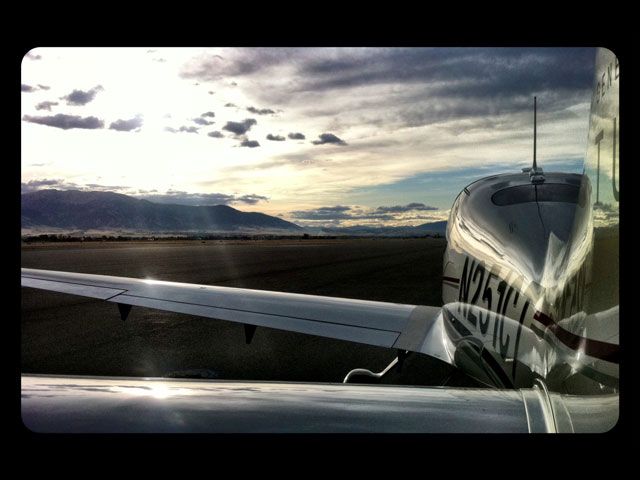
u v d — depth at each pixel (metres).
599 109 1.94
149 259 41.00
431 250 57.25
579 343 2.12
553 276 2.88
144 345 9.32
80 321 12.09
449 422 1.49
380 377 5.57
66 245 92.75
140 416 1.44
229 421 1.43
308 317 6.11
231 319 6.07
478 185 5.16
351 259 38.97
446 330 5.60
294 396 1.69
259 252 55.22
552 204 4.18
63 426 1.37
